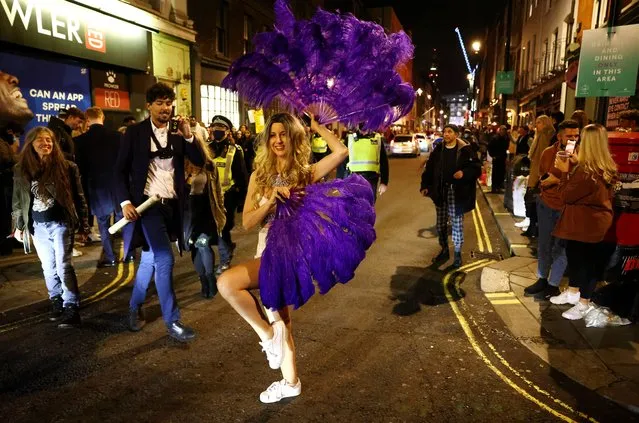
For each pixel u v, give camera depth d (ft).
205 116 51.37
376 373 11.76
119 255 22.68
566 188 14.11
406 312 15.76
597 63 21.48
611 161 13.61
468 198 20.57
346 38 8.84
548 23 71.31
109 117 36.19
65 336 13.84
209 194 15.40
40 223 14.30
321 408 10.25
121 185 12.76
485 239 26.58
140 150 12.91
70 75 31.83
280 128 9.22
